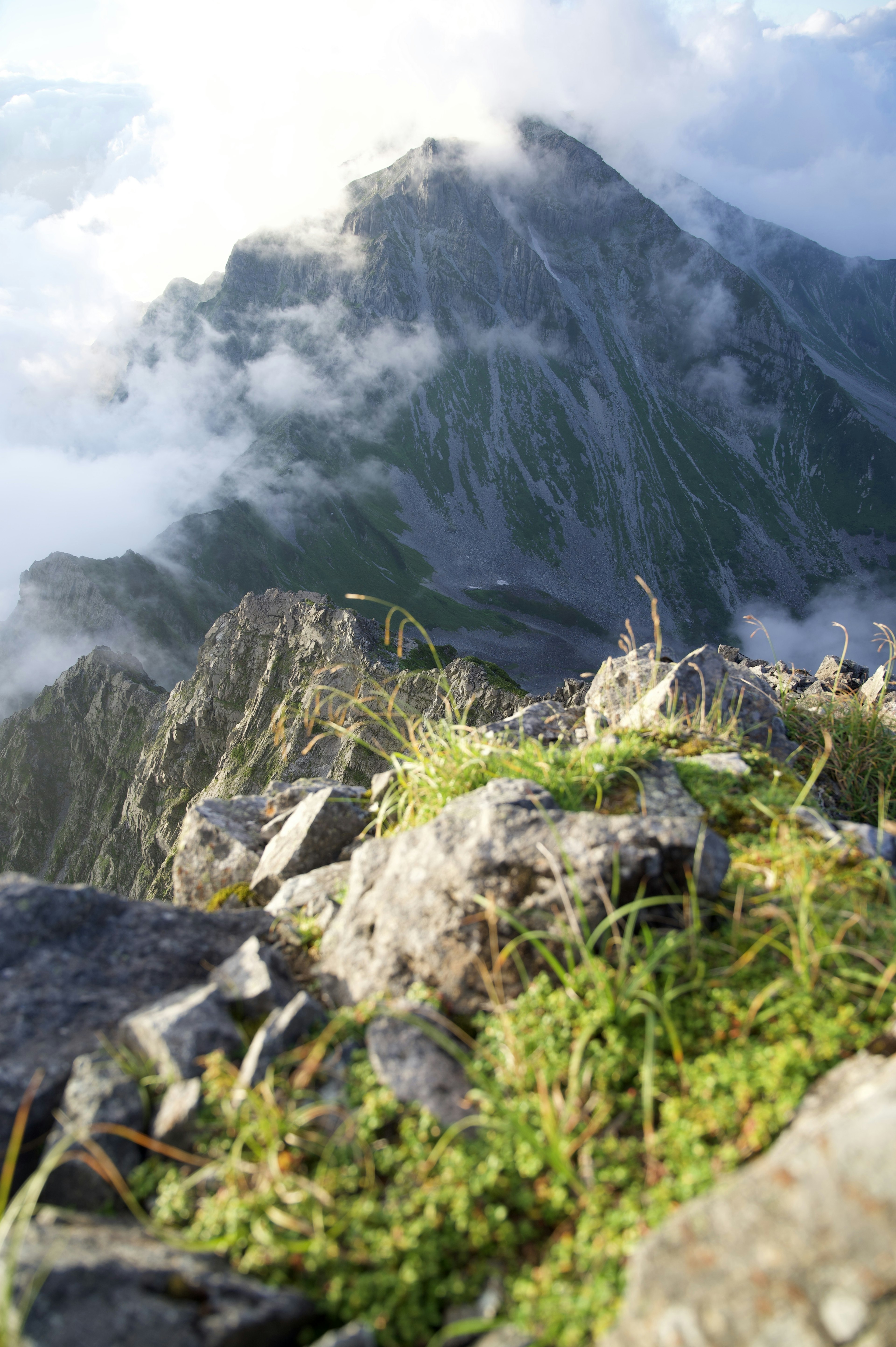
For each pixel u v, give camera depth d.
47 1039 4.84
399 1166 4.01
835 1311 2.69
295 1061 4.55
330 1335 3.15
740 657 16.31
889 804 7.95
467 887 5.20
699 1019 4.50
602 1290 3.33
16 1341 2.99
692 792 6.35
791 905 5.05
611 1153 3.94
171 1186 4.01
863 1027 4.23
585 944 4.84
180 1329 3.12
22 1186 4.22
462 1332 3.28
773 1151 3.60
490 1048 4.57
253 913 6.32
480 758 7.00
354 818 7.61
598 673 9.66
